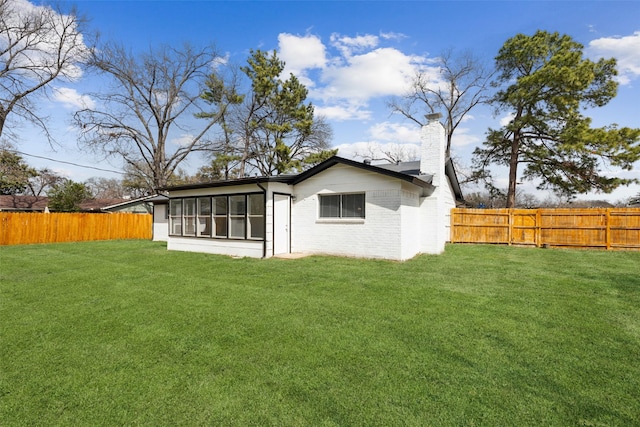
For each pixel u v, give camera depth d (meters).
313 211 10.72
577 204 31.12
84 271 7.83
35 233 15.85
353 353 3.27
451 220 14.91
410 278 6.83
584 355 3.23
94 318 4.37
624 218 12.13
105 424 2.23
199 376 2.85
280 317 4.37
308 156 24.41
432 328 3.94
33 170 23.62
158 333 3.83
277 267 8.24
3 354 3.29
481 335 3.73
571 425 2.21
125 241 16.92
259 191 10.41
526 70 18.53
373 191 9.55
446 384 2.70
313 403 2.45
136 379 2.80
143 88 23.11
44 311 4.68
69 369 2.98
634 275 7.20
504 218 14.01
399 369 2.94
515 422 2.23
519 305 4.89
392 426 2.19
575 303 5.00
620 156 15.23
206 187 11.69
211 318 4.34
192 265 8.66
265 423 2.23
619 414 2.32
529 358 3.16
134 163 24.00
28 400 2.50
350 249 9.98
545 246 13.20
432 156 11.32
